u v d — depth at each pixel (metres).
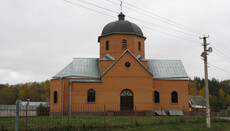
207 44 22.12
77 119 19.48
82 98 27.66
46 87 88.19
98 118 20.86
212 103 68.00
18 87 86.88
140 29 32.38
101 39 31.83
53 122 17.66
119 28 30.67
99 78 28.80
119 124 18.02
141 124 18.70
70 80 27.83
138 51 31.34
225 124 23.72
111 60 29.77
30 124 16.55
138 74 28.42
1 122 16.66
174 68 32.62
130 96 28.08
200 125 20.91
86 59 31.86
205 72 21.69
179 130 17.95
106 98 27.70
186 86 30.88
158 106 30.02
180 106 30.33
